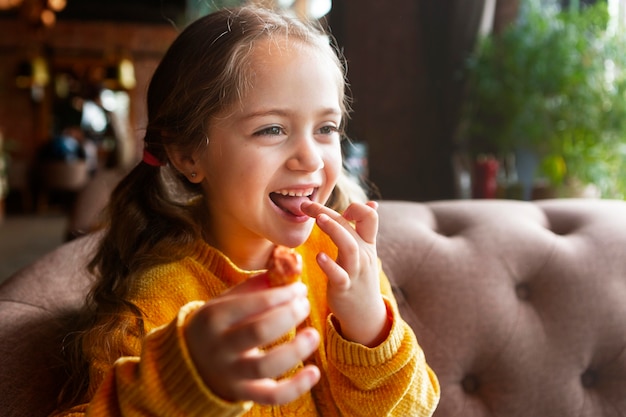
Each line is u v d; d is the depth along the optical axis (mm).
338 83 595
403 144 1621
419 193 1640
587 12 1479
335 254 672
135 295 597
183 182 668
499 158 1603
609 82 1436
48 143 5758
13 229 4648
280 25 584
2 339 612
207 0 802
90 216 1223
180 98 595
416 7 1567
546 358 770
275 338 392
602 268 807
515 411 755
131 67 6234
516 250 811
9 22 6156
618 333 785
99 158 6398
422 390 585
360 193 798
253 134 550
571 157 1395
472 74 1516
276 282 419
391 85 1604
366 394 564
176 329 428
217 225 636
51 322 657
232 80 549
